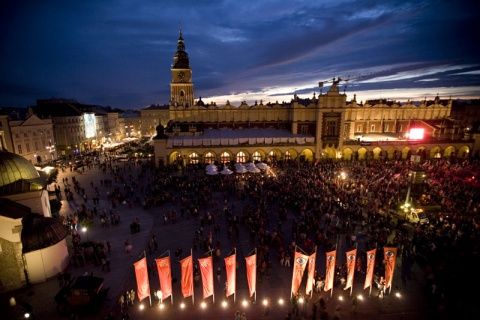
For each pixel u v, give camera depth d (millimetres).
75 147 81125
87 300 18281
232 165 58000
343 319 18234
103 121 104062
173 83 90000
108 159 68750
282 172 51781
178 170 55594
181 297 20500
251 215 31141
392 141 64188
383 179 43656
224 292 21016
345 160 64875
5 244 20516
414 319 18250
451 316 18188
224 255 25750
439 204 33656
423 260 24188
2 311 18953
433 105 74188
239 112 68000
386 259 19484
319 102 61375
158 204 37094
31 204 24547
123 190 44188
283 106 68312
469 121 92625
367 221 30203
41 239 21719
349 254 19438
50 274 22375
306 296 19234
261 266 22266
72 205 37969
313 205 33219
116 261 24938
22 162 25516
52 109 79375
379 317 18438
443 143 64875
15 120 59750
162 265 18266
